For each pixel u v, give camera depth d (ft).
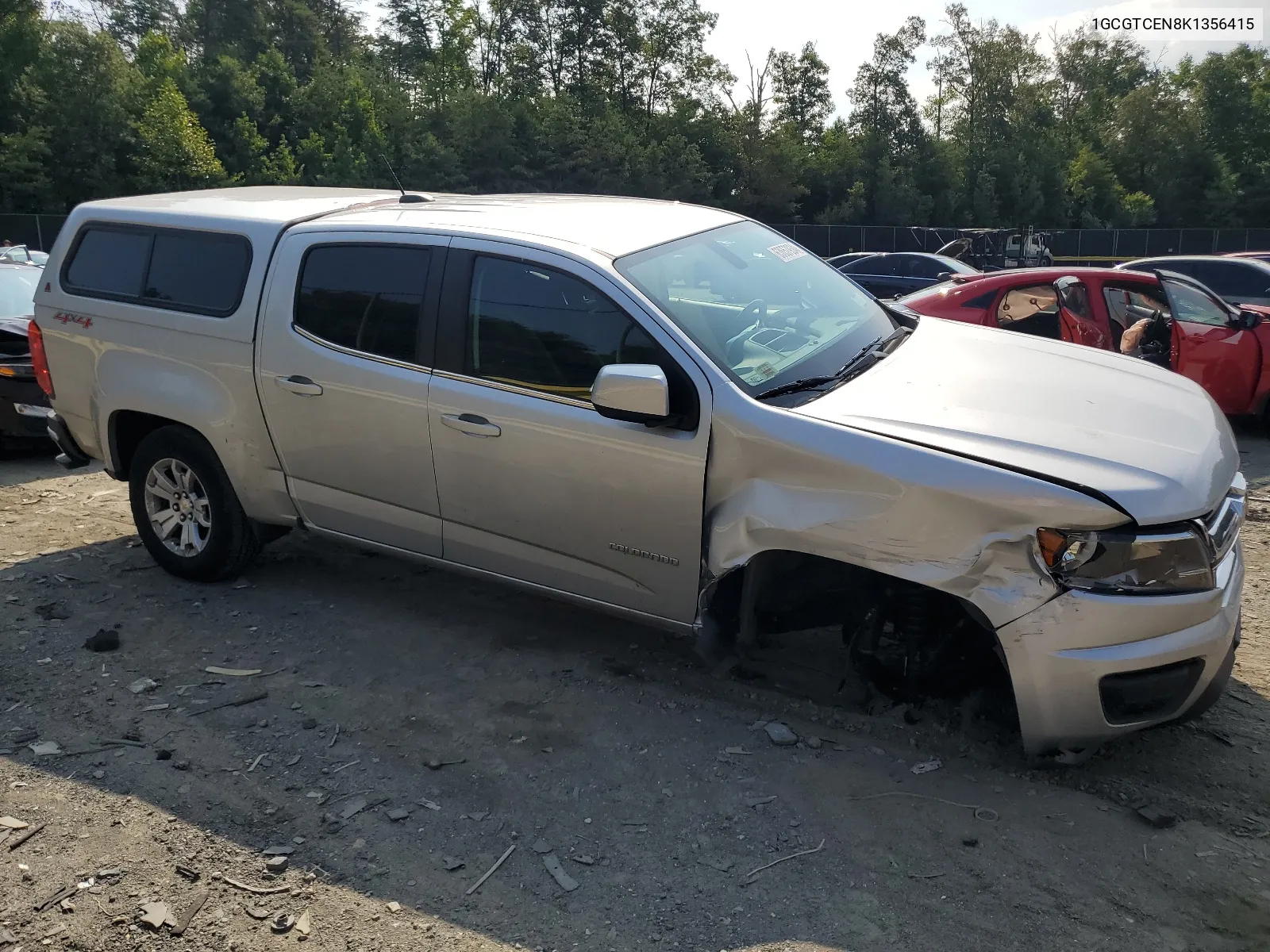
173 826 10.65
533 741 12.31
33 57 138.51
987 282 31.40
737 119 192.44
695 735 12.41
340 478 14.80
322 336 14.52
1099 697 10.41
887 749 12.10
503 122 170.91
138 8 252.42
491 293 13.28
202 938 9.09
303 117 173.58
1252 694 13.38
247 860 10.13
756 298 13.80
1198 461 10.95
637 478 12.17
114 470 17.42
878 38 206.39
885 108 209.36
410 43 226.58
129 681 13.71
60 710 12.94
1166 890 9.70
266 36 254.88
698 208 16.39
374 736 12.41
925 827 10.66
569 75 218.38
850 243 136.56
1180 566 10.34
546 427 12.68
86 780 11.44
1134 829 10.63
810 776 11.56
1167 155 219.20
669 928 9.21
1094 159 215.51
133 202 17.35
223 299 15.49
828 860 10.15
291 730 12.55
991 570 10.49
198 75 165.27
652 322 12.17
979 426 11.24
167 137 140.15
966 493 10.43
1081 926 9.21
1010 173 206.90
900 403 11.82
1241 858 10.14
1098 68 269.85
